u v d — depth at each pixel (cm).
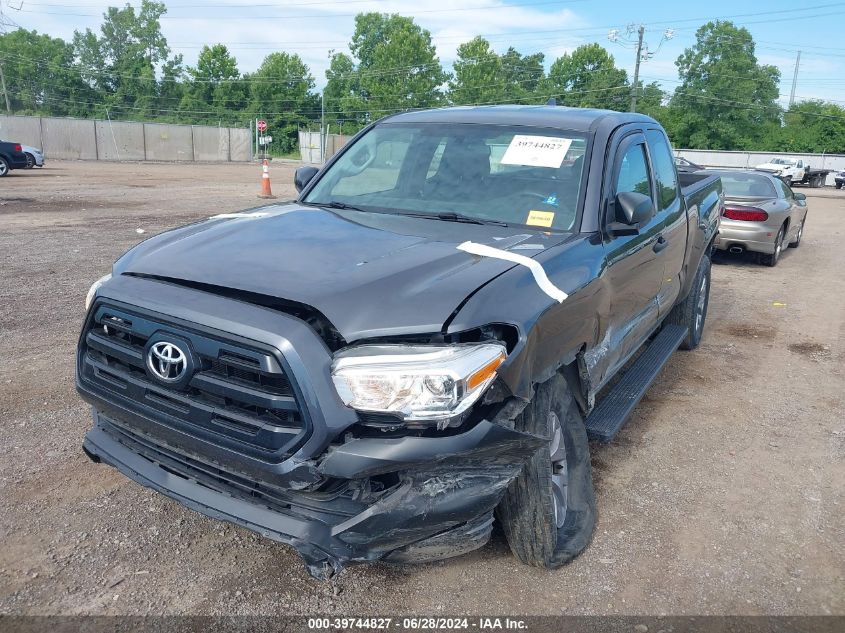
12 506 367
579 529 349
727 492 422
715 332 786
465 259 306
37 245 1061
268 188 1978
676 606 316
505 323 270
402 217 381
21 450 425
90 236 1155
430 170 412
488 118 436
